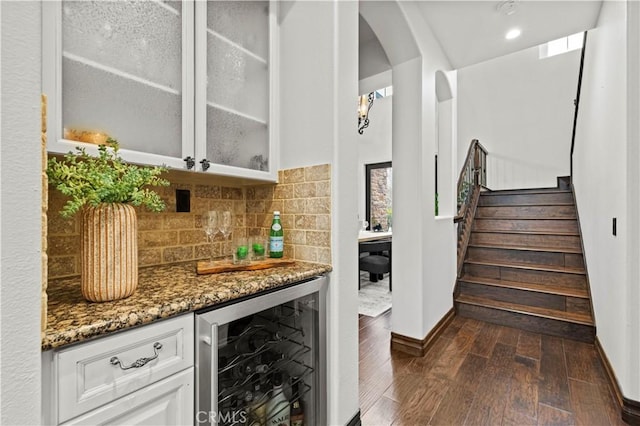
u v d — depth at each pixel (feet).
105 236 2.80
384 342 8.32
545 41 8.41
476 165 14.58
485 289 10.31
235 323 3.49
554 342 8.05
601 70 7.27
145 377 2.56
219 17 4.27
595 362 6.95
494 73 18.61
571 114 16.28
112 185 2.85
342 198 4.64
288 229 5.10
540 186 17.11
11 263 1.75
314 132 4.73
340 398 4.55
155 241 4.54
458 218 10.61
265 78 4.98
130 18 3.37
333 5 4.54
